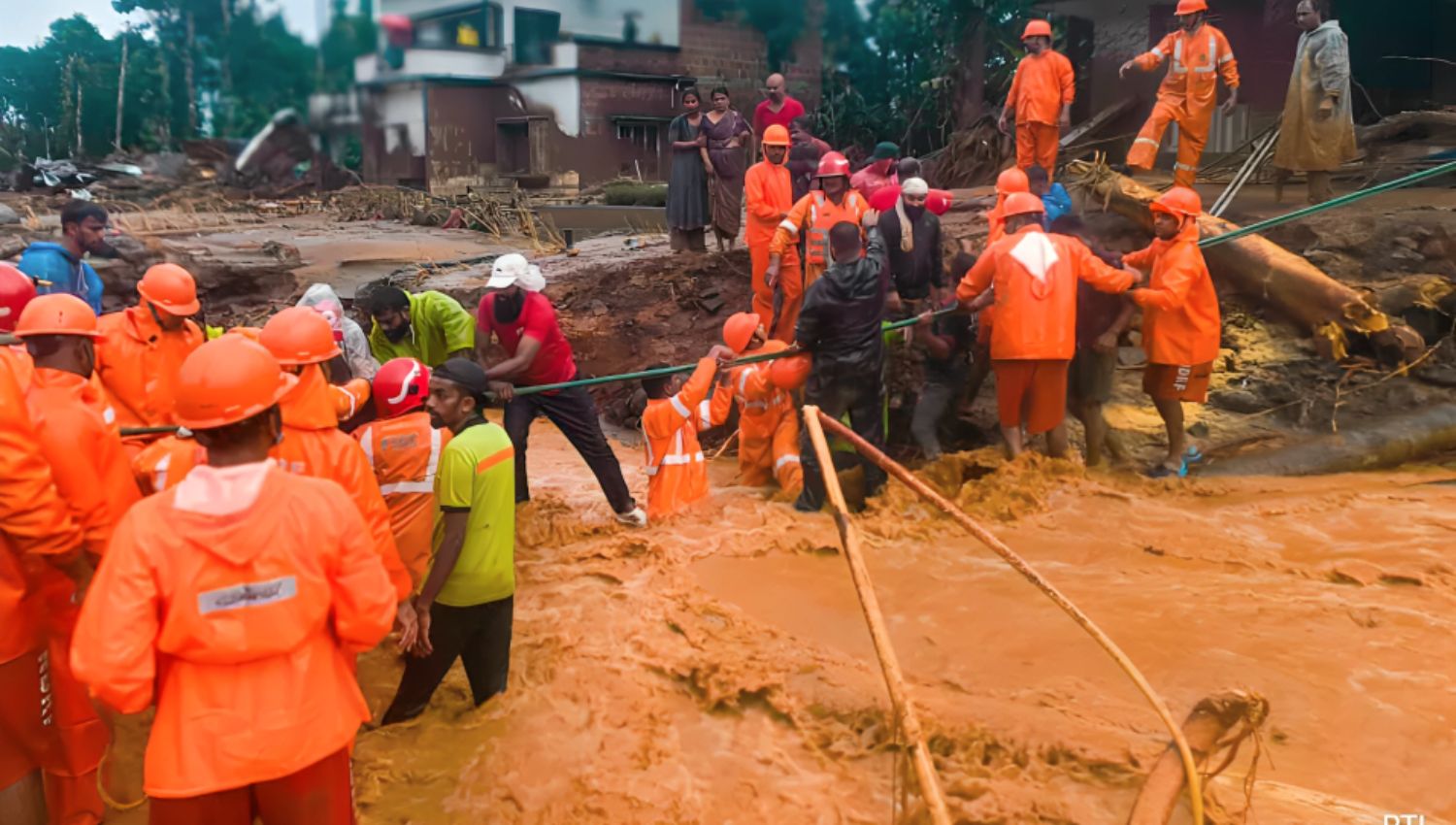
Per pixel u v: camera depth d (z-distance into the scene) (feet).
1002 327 23.44
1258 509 21.74
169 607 8.86
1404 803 11.75
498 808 12.92
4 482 10.97
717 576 19.65
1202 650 15.38
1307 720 13.38
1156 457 25.36
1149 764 12.35
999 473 23.82
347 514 9.64
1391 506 21.67
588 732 14.48
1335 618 16.42
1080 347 24.84
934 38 61.36
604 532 22.63
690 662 15.88
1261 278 28.81
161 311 17.25
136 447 16.80
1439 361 26.91
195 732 8.97
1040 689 14.42
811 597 18.44
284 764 9.15
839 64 60.75
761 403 25.41
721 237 41.29
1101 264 23.48
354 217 65.10
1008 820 11.71
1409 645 15.31
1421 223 29.25
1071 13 53.67
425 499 16.72
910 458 27.96
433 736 14.78
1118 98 51.78
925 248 28.81
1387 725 13.16
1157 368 23.89
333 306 18.94
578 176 60.90
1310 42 32.37
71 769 12.51
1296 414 26.55
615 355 36.83
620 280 39.86
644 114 58.03
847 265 22.80
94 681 8.59
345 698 9.78
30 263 23.34
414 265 46.85
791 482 24.58
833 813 12.39
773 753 13.74
